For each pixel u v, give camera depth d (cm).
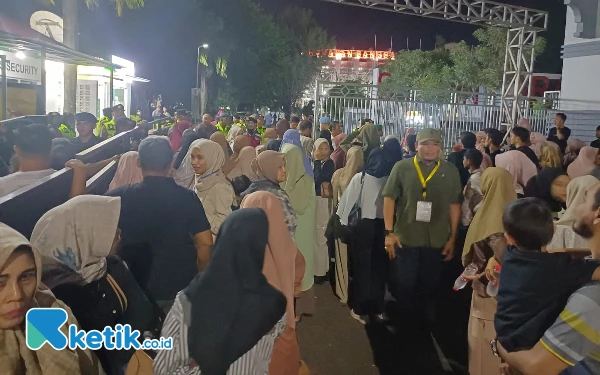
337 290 596
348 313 571
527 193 457
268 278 237
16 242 173
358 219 538
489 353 364
